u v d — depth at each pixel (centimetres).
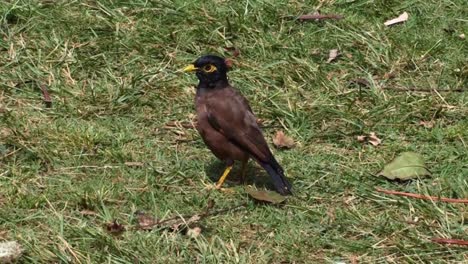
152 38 1391
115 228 1034
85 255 990
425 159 1189
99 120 1257
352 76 1359
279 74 1341
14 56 1352
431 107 1286
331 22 1445
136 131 1238
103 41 1384
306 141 1231
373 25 1446
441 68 1370
